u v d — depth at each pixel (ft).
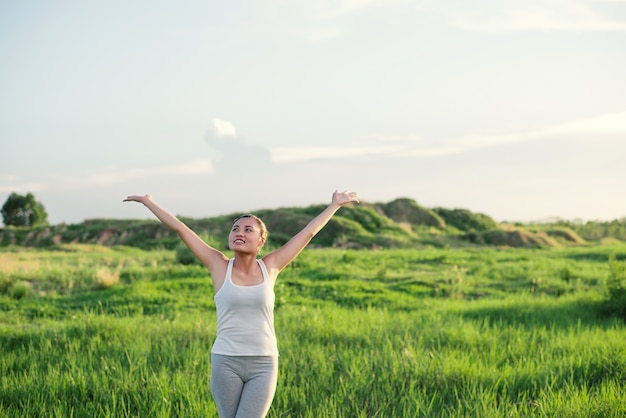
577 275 76.33
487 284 72.90
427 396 24.90
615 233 218.59
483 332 39.55
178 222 17.92
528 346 35.29
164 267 79.05
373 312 49.83
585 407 22.62
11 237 213.66
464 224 232.32
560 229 200.44
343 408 23.48
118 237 198.18
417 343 35.14
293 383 27.12
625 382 26.58
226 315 16.79
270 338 16.84
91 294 61.21
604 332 40.34
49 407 23.89
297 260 83.25
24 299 57.98
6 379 27.43
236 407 16.69
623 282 51.55
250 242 16.93
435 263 94.73
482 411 23.22
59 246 152.46
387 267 88.74
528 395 25.73
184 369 29.58
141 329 38.96
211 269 17.48
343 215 196.03
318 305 55.26
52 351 33.65
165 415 22.62
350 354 31.99
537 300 56.34
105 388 25.88
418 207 233.35
